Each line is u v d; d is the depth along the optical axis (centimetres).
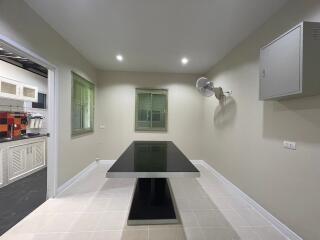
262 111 254
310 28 161
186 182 373
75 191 319
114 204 274
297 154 195
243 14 237
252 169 277
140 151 288
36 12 237
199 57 397
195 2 216
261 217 244
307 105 184
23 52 217
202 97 532
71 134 348
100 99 510
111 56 399
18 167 373
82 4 221
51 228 214
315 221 175
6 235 201
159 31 287
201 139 535
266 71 209
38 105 512
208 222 231
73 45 344
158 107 528
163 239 199
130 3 219
